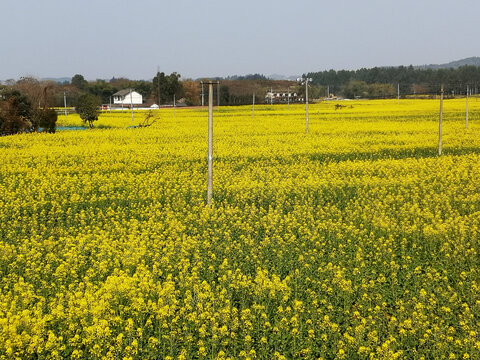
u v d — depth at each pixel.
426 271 12.94
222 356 8.70
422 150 34.50
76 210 19.42
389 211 18.59
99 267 12.79
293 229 16.62
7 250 13.80
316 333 9.94
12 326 9.13
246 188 21.97
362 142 38.06
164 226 16.98
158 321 10.14
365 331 9.89
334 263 13.66
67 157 32.03
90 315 10.09
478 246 14.61
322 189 22.14
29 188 22.11
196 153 32.84
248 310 9.93
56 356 8.91
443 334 9.56
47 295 11.70
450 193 20.69
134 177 25.48
